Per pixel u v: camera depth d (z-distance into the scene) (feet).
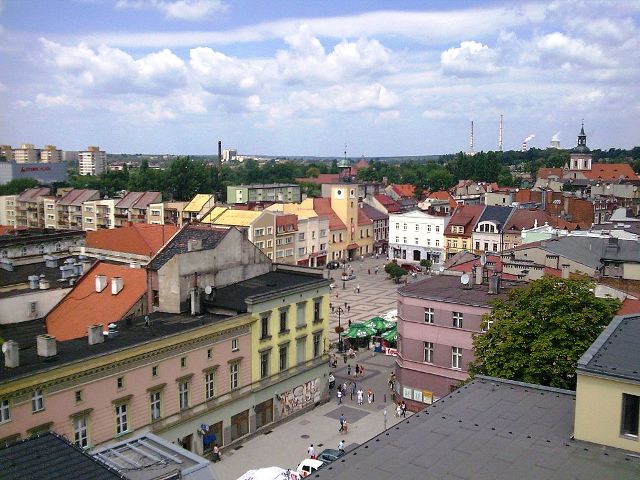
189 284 202.18
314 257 509.35
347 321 343.05
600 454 78.33
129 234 329.93
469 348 203.62
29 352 154.81
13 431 134.72
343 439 198.59
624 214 398.42
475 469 75.25
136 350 158.81
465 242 482.28
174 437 171.94
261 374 201.36
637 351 83.30
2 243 289.94
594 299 150.10
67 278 235.61
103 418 153.07
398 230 531.09
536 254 249.34
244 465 179.83
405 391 220.43
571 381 144.56
